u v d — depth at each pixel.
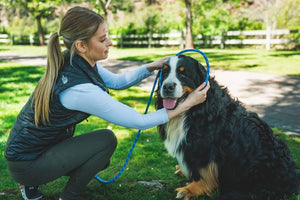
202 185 2.64
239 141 2.50
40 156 2.11
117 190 2.70
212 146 2.49
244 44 18.16
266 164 2.48
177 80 2.47
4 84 7.27
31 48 21.61
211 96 2.51
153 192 2.66
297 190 2.57
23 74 8.72
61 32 1.99
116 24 25.62
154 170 3.10
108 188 2.71
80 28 1.95
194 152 2.52
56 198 2.50
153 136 4.02
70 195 2.24
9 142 2.05
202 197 2.61
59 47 2.00
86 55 2.07
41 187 2.69
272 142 2.55
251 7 22.83
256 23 19.23
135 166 3.18
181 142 2.60
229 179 2.59
